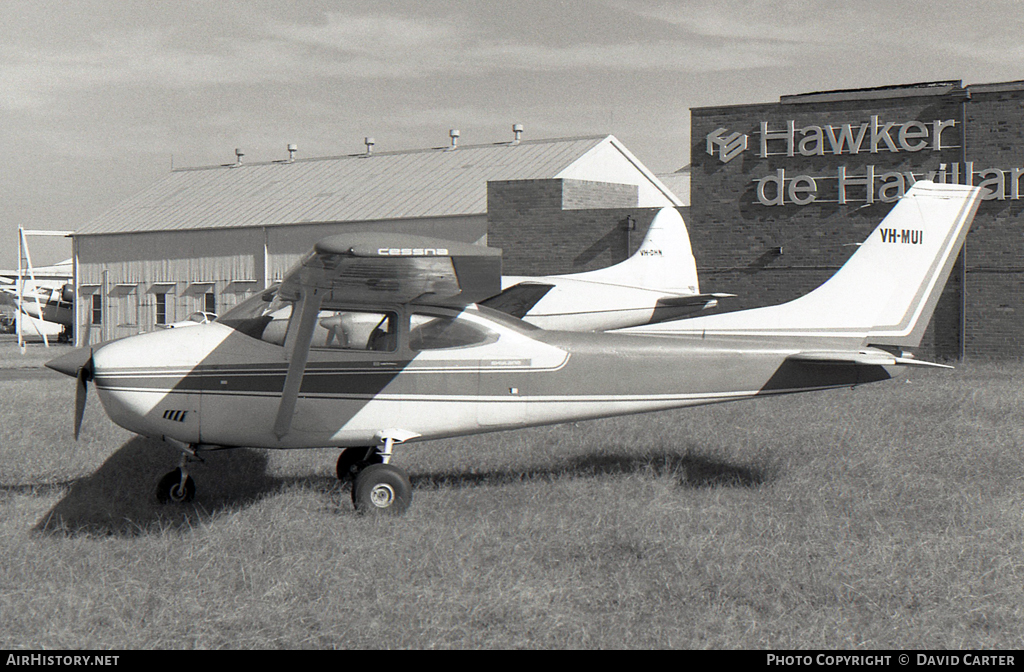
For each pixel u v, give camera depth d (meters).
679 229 24.53
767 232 29.16
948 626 5.89
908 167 27.47
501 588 6.52
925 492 9.24
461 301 8.95
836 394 16.94
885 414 14.30
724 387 9.95
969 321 27.11
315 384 9.07
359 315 9.22
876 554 7.14
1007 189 26.52
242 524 8.05
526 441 12.24
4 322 68.38
